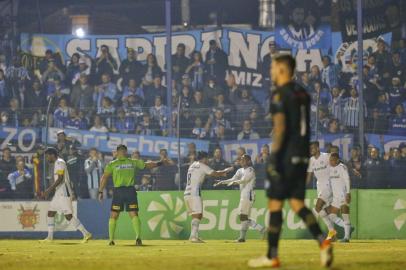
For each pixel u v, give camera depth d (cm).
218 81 6694
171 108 6166
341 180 4678
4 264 2428
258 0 7275
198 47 6800
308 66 6700
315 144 4656
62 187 4856
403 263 2248
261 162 5709
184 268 2075
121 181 4284
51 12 7031
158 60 6769
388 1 6688
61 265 2333
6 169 5934
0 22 6900
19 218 5481
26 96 6675
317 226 1927
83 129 6231
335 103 6169
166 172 5744
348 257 2641
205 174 4781
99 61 6800
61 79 6750
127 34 6900
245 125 6047
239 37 6781
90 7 7100
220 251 3350
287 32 6750
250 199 4812
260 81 6738
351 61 6631
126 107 6419
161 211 5291
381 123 6147
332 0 6700
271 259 1975
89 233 4866
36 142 6231
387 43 6656
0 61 6794
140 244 4259
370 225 5162
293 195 1936
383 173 5666
